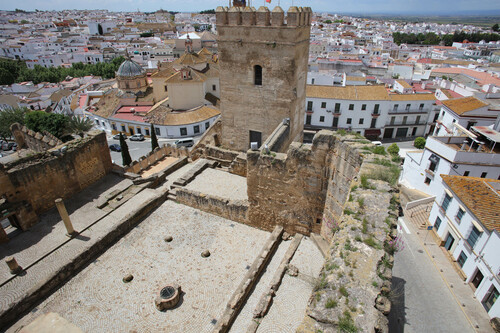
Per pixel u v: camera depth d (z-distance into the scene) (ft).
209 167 102.12
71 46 602.44
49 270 72.95
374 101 220.84
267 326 53.01
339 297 30.91
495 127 135.23
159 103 253.03
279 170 66.85
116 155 199.93
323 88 230.48
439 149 131.03
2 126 222.28
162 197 85.92
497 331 79.71
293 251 67.82
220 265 65.26
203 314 54.75
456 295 91.50
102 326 52.75
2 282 68.59
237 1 91.15
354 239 37.76
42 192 88.63
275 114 91.25
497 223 86.28
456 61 375.45
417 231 118.93
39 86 386.11
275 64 84.69
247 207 75.36
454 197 103.50
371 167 50.03
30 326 44.52
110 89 294.66
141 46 572.92
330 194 62.54
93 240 67.87
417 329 81.35
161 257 67.15
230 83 92.63
